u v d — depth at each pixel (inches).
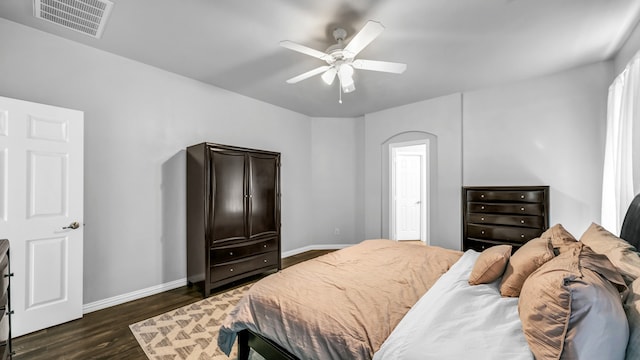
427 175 163.5
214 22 85.0
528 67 118.2
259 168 137.2
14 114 80.6
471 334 43.3
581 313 34.0
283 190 177.9
